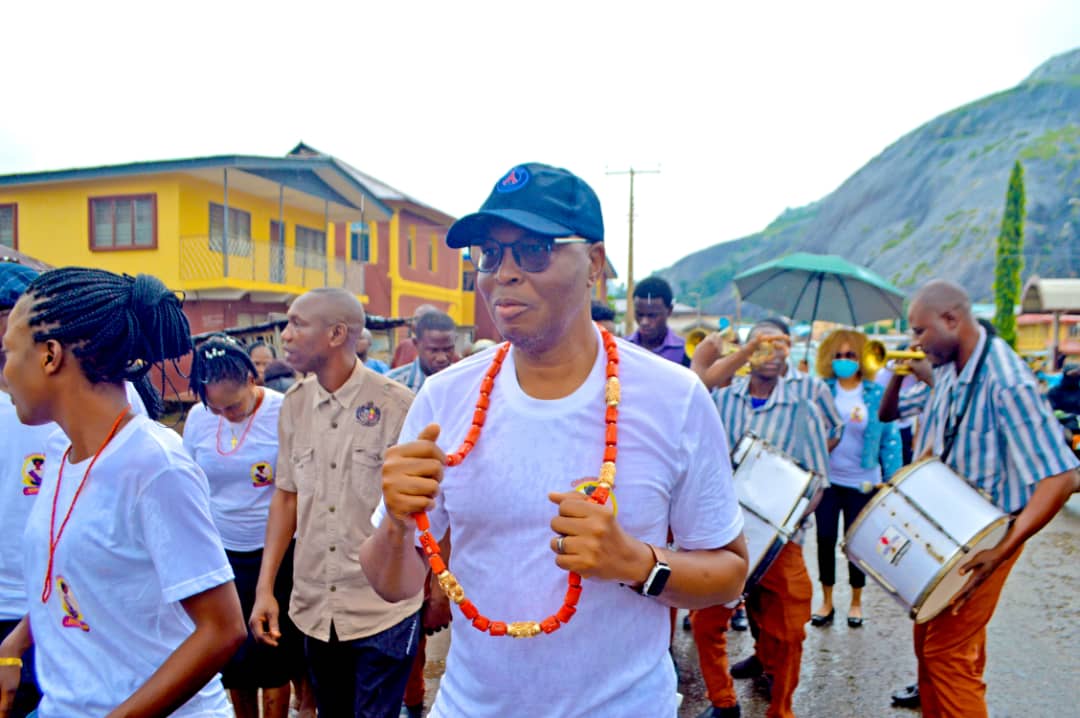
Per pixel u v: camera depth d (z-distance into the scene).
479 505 1.56
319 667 3.08
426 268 28.14
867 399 5.18
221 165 17.00
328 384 3.07
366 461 2.99
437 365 4.46
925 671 3.23
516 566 1.55
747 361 4.12
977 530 2.97
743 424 4.17
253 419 3.50
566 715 1.54
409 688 3.94
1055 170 124.56
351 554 2.95
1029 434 2.94
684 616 5.34
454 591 1.53
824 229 168.75
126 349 1.71
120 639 1.68
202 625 1.69
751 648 4.81
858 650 4.69
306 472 3.06
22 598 2.47
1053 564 6.43
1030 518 2.91
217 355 3.36
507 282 1.48
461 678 1.65
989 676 4.23
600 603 1.54
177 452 1.72
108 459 1.66
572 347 1.58
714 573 1.56
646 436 1.55
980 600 3.02
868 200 163.00
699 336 4.72
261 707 4.16
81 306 1.65
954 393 3.25
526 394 1.60
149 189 17.67
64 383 1.68
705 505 1.61
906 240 134.25
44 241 18.44
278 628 3.13
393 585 1.71
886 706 3.98
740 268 180.25
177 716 1.77
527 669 1.55
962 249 117.00
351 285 23.06
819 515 5.09
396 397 3.04
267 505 3.51
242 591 3.48
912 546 3.11
